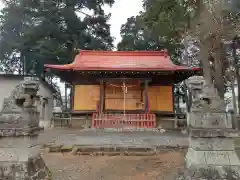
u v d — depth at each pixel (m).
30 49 28.94
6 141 5.64
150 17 19.19
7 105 5.88
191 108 6.05
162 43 28.31
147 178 6.57
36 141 6.17
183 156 9.00
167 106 20.88
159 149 10.02
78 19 30.50
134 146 10.12
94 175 6.86
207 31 16.45
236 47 23.94
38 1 28.48
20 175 5.36
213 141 5.65
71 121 20.66
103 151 9.77
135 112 20.92
